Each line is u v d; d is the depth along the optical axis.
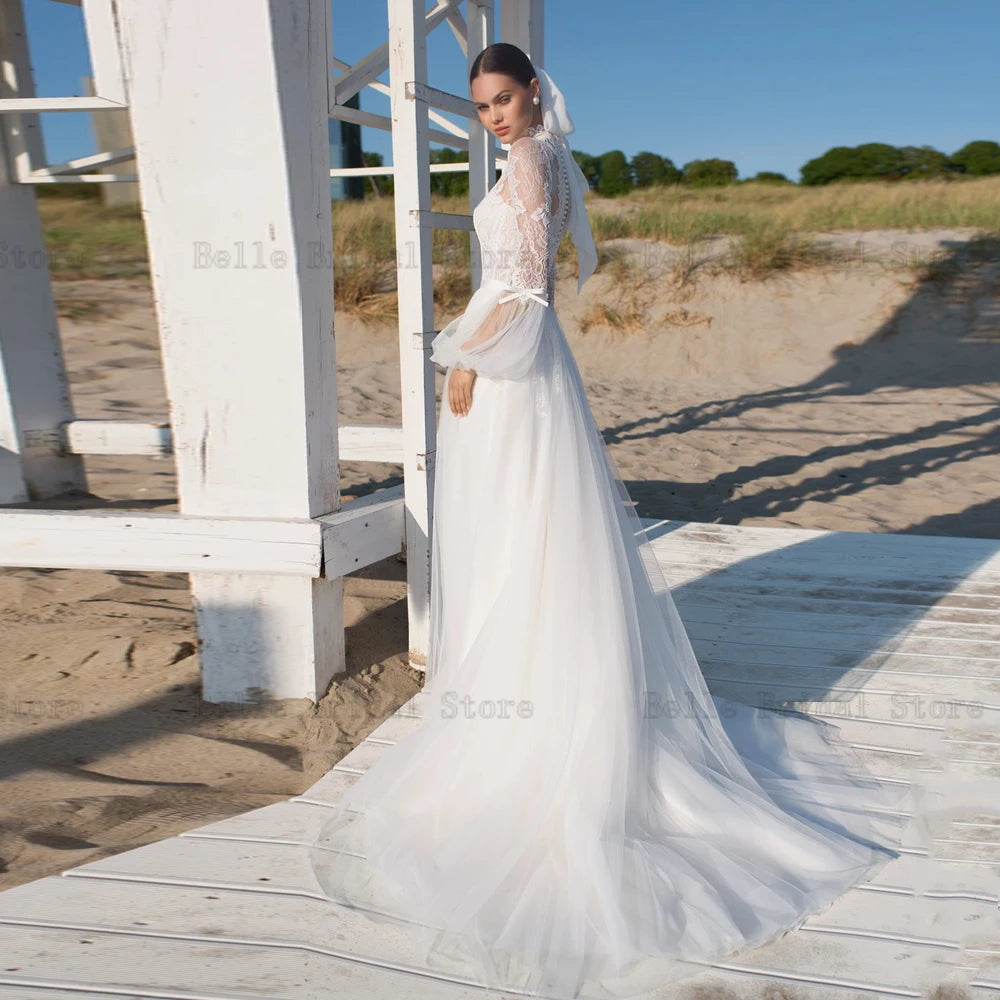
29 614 4.02
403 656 3.60
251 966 1.95
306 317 2.88
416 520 3.34
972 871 2.29
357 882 2.23
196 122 2.69
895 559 4.76
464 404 2.34
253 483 3.03
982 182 18.34
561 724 2.21
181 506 3.09
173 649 3.65
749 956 2.00
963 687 3.33
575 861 2.08
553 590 2.22
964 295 11.86
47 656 3.58
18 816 2.52
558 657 2.21
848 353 11.08
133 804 2.61
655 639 2.50
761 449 7.96
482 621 2.34
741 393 10.05
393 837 2.30
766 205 16.11
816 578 4.47
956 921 2.11
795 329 11.48
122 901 2.15
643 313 11.66
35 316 5.00
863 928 2.09
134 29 2.63
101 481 6.36
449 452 2.43
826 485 6.91
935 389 10.00
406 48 2.91
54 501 5.18
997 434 8.39
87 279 13.47
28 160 4.76
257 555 2.98
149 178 2.76
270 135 2.67
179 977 1.91
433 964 1.97
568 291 12.11
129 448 5.10
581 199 2.39
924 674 3.44
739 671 3.47
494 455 2.26
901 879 2.26
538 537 2.23
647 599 2.51
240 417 2.97
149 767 2.84
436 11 3.26
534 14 3.98
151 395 8.99
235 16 2.58
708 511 6.25
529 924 2.00
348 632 3.75
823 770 2.73
